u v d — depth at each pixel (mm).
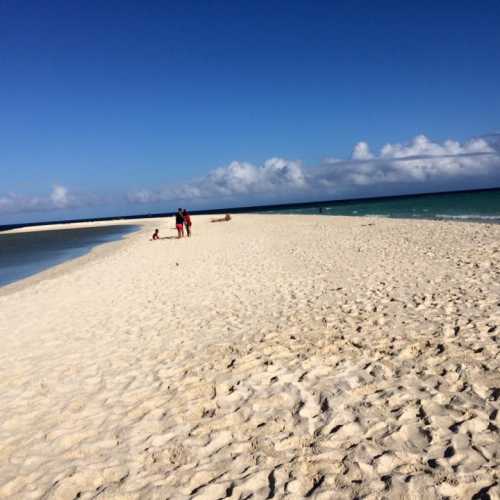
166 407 5004
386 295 8719
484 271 9812
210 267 14820
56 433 4723
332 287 9977
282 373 5512
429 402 4387
